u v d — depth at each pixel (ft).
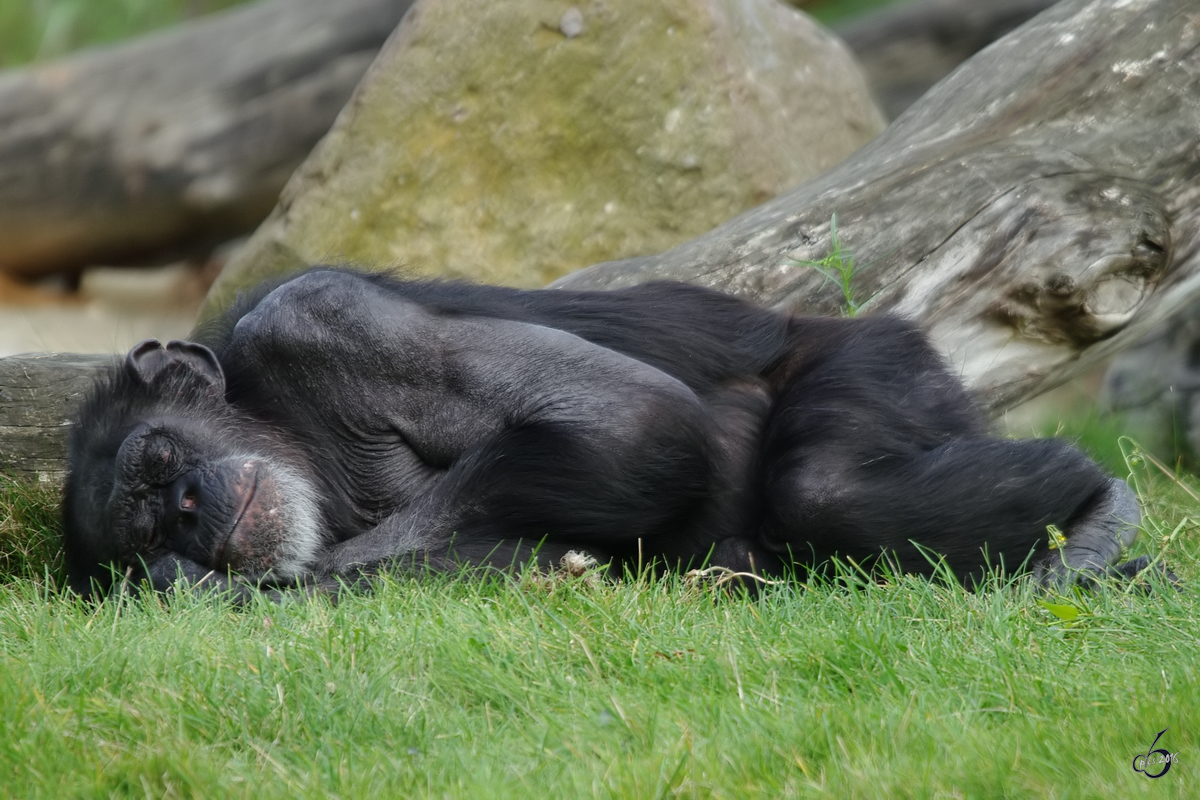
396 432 39.37
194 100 107.24
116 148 107.45
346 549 37.76
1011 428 65.26
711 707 26.84
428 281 42.75
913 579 35.65
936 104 56.70
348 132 66.90
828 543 38.04
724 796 23.21
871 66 116.26
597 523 37.52
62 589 41.45
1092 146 52.06
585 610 33.09
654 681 28.81
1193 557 41.96
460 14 66.03
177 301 111.55
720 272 51.67
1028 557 37.99
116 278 116.37
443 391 38.99
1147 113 52.65
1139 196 50.85
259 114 106.22
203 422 39.27
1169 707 25.79
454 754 25.27
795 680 28.60
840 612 33.01
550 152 66.18
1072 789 23.02
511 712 27.45
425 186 66.28
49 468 49.65
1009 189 50.67
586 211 65.98
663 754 24.57
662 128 65.46
